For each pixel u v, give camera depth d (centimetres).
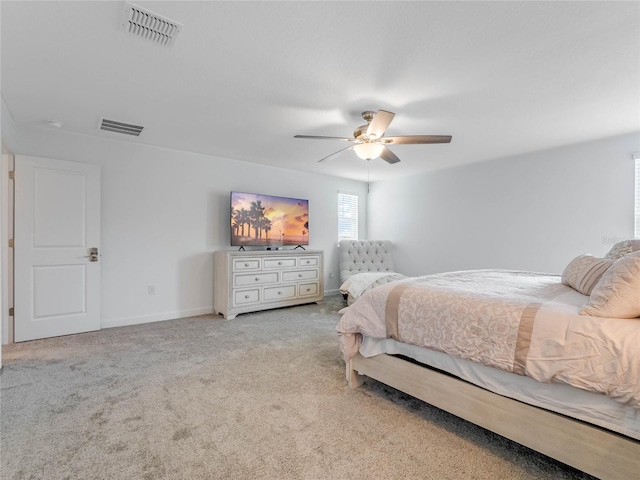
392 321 196
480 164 469
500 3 157
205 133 350
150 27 177
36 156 329
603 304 133
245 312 430
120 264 378
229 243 464
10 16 167
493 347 150
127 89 249
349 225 621
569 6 159
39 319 323
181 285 421
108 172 370
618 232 352
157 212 403
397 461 149
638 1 155
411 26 175
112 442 160
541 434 139
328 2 158
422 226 547
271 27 177
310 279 504
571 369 127
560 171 393
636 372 114
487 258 462
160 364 261
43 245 325
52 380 229
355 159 462
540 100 264
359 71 221
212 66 216
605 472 123
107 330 357
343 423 179
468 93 252
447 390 172
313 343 316
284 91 251
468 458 151
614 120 306
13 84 240
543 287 210
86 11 164
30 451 153
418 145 389
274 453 154
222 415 186
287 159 465
